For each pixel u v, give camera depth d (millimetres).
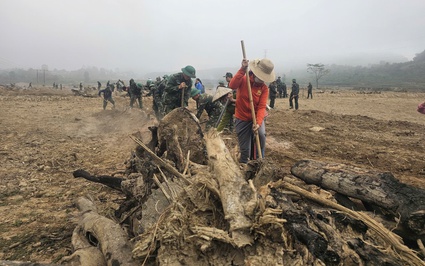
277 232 2059
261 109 4316
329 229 2396
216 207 2441
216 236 2068
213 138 2898
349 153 7164
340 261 2152
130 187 3457
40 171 6168
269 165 2824
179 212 2332
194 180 2660
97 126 11617
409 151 7344
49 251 3324
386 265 2254
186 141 4043
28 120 12797
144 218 2652
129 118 11359
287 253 2045
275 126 10719
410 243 2732
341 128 10461
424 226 2541
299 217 2291
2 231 3773
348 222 2604
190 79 6707
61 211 4328
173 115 4199
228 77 10234
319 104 21609
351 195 3090
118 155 7391
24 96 29094
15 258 3205
